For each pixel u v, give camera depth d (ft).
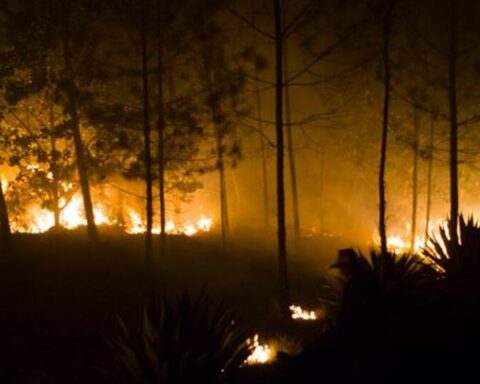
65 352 34.24
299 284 60.70
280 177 45.39
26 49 55.16
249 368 28.91
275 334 39.27
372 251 32.35
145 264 55.88
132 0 50.93
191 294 49.75
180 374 23.39
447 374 24.52
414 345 26.08
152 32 52.26
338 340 25.03
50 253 54.19
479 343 26.20
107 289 46.75
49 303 41.96
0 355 33.22
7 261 49.47
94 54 54.60
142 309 26.61
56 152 61.26
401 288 28.96
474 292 29.73
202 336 24.17
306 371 25.09
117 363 25.26
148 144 52.13
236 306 48.26
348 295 24.58
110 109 52.85
